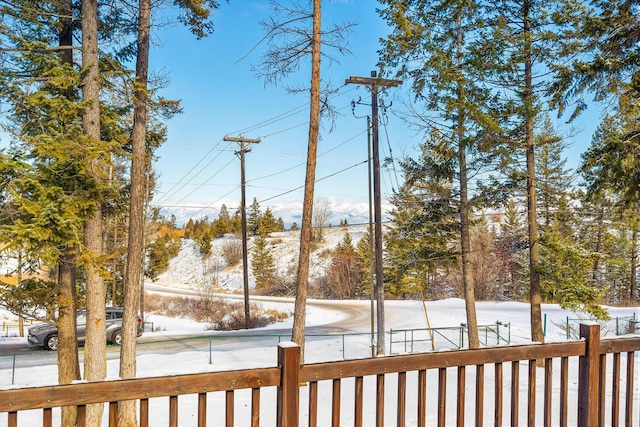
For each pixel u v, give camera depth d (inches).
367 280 1605.6
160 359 568.4
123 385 103.4
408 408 334.6
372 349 585.9
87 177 315.0
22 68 338.6
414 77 503.2
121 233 892.0
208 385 108.3
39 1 352.8
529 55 473.1
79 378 378.3
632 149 331.6
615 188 344.5
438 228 536.4
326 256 2078.0
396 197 570.3
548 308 1011.9
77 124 316.2
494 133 466.9
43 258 283.4
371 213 613.0
